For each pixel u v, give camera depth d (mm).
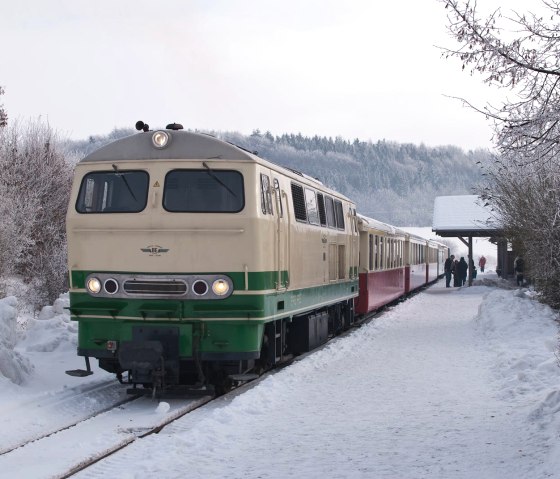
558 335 15055
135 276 10469
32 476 6547
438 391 10539
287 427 8406
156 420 9094
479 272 72938
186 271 10406
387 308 27609
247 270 10406
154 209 10516
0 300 12859
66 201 30469
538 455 6859
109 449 7578
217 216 10430
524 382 10680
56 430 8547
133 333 10430
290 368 12680
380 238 24203
